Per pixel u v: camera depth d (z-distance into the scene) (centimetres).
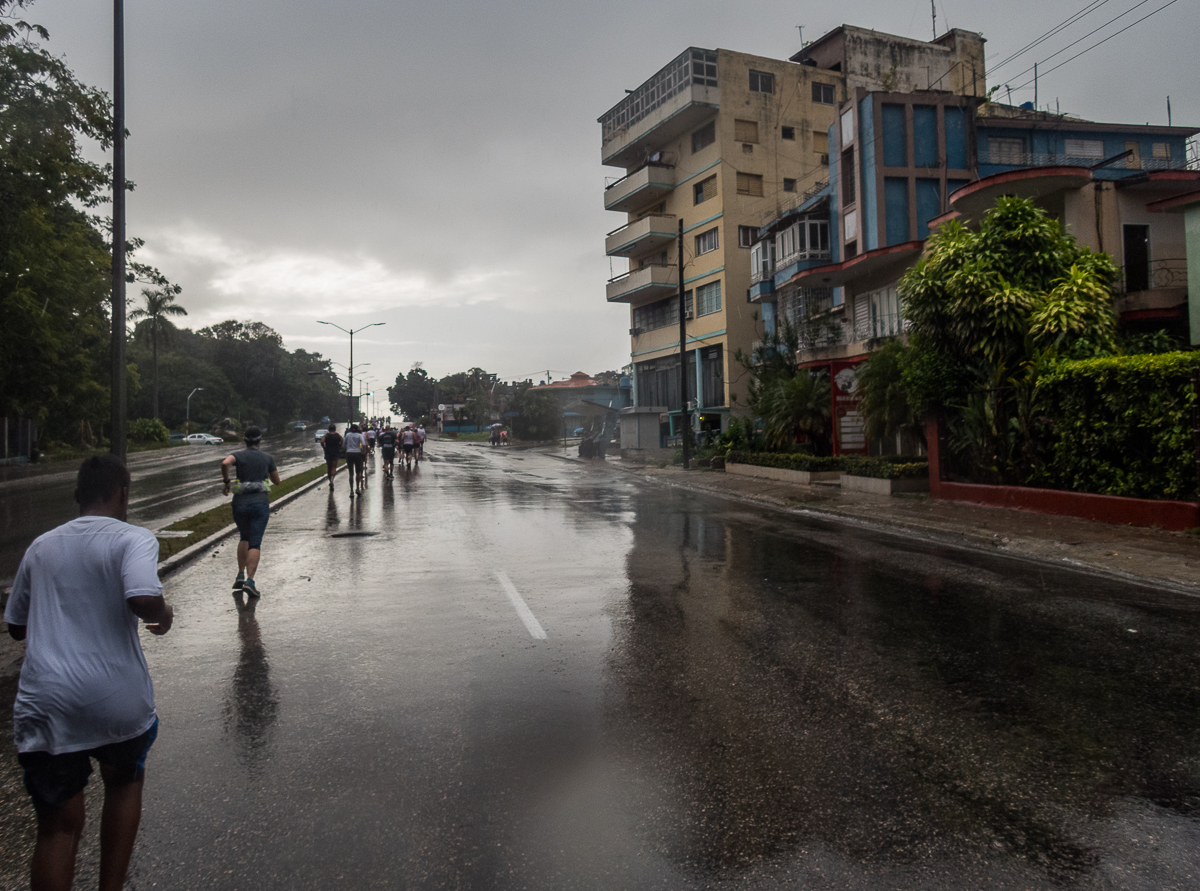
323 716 469
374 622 696
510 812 346
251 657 596
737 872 297
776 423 2262
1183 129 3006
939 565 953
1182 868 298
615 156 4462
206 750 421
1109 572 902
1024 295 1370
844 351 2450
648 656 579
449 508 1683
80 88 1997
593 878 294
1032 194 1806
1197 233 1555
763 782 373
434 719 461
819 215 2966
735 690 503
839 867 300
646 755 405
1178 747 409
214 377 9000
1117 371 1159
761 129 3803
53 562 275
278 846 322
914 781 372
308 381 11650
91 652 269
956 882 290
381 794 366
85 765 270
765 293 3353
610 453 4219
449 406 10606
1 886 298
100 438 5484
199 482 2548
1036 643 604
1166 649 586
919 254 2202
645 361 4522
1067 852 310
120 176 1114
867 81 3984
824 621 677
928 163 2680
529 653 592
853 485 1888
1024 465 1397
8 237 2102
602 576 898
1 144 1895
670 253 4175
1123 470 1180
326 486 2338
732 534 1247
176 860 312
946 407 1600
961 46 4128
